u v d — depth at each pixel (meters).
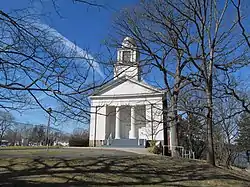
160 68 14.99
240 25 11.82
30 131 58.06
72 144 32.41
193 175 11.54
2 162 12.10
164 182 9.97
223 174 12.38
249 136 31.09
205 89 14.86
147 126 26.94
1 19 5.02
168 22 14.94
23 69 5.26
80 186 8.63
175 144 18.67
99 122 31.44
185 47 14.89
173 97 16.22
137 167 12.21
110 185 9.11
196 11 14.05
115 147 27.50
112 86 29.92
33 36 5.36
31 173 10.09
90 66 5.83
